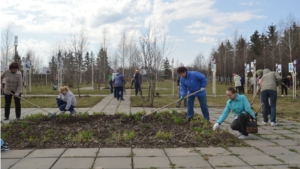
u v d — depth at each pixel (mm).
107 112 11008
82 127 7234
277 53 41750
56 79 38375
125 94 21203
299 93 25266
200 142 5770
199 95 8078
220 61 53875
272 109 8039
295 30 43156
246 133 6285
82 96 19531
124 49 37781
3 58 31234
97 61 46844
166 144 5633
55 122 7898
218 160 4676
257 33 64500
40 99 17188
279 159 4754
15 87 8984
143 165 4410
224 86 42594
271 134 6824
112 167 4324
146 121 8016
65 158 4762
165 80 73062
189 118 8172
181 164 4469
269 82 8125
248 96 21219
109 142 5750
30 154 4992
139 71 20812
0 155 4938
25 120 8117
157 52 15523
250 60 47031
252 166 4395
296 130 7336
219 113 10898
